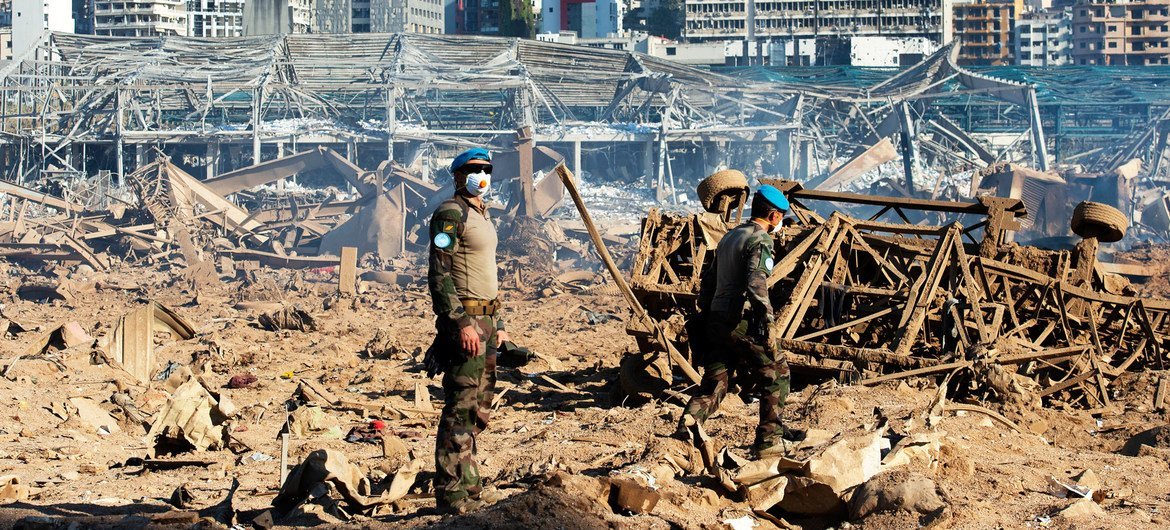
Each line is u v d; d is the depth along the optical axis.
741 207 13.38
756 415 9.19
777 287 12.92
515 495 5.95
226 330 19.81
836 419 8.98
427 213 43.66
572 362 16.30
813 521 6.11
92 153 83.69
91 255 38.53
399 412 11.20
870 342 12.30
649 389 11.66
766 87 83.75
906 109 82.62
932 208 13.10
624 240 46.22
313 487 6.17
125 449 9.13
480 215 6.18
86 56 84.69
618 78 87.88
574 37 195.75
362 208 42.22
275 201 63.22
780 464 6.25
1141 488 7.12
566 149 84.31
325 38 84.62
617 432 8.83
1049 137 98.56
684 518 5.75
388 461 7.87
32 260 38.19
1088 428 9.70
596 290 29.97
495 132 78.88
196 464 8.04
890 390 10.26
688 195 83.25
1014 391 10.12
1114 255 34.88
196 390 8.78
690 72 84.69
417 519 5.73
